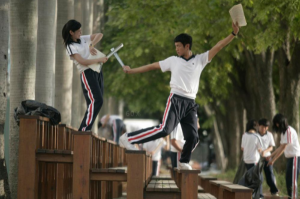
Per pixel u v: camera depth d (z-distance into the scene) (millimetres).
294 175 28719
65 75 31531
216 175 57031
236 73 53375
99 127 42562
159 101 71000
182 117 18750
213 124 80375
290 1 31781
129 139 18453
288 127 28781
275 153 30000
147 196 19391
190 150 19203
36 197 18547
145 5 41875
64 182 22703
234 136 62438
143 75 57406
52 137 20922
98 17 49656
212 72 50281
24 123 18422
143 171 18500
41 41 25344
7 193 19031
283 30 35938
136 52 49312
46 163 20641
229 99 62156
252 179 27297
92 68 19578
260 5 32594
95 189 23188
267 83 44938
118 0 54656
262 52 44812
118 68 58219
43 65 25250
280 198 30250
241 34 38406
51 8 25531
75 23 19703
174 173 29172
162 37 44188
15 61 22375
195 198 19141
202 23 39219
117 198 32281
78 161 18500
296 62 40906
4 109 19156
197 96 60875
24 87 22312
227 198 22828
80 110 42062
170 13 42062
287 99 41469
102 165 24766
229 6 37875
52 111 20078
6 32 19234
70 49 19516
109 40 57125
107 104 69500
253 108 52375
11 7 22453
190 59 18719
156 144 38031
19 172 18281
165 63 18906
